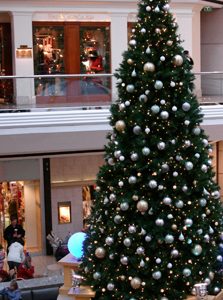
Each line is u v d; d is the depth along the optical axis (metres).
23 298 10.12
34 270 12.72
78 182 14.62
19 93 12.63
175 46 6.75
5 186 14.09
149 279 6.89
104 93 13.02
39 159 14.15
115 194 6.89
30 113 12.62
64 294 9.08
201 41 19.59
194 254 6.92
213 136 13.88
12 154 13.66
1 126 12.45
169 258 6.84
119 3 15.77
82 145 13.11
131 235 6.80
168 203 6.67
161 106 6.66
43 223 14.31
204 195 6.93
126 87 6.82
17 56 15.13
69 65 15.88
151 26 6.75
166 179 6.75
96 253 7.06
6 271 11.96
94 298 7.41
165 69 6.71
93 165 14.70
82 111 12.88
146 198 6.79
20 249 12.10
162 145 6.61
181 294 6.95
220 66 19.23
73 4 15.34
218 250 7.29
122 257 6.85
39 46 15.52
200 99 13.62
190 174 6.81
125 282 6.98
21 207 14.28
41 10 15.14
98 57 16.06
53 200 14.47
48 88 12.76
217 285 7.38
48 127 12.70
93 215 7.32
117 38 16.03
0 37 16.73
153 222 6.81
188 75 6.80
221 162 16.78
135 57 6.78
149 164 6.66
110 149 6.98
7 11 14.96
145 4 6.83
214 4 17.84
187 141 6.73
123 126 6.78
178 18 16.53
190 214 6.81
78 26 15.78
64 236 14.60
